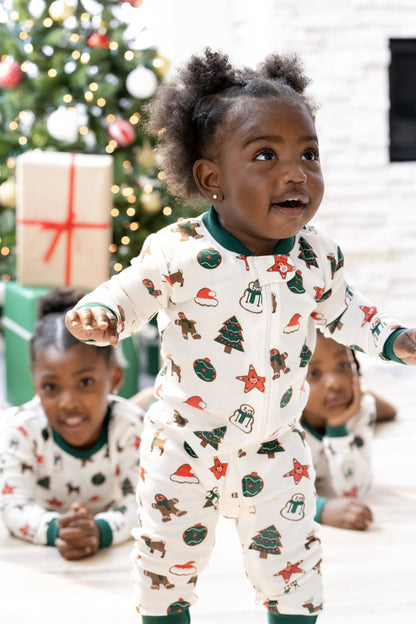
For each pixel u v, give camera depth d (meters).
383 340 1.17
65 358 1.63
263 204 1.08
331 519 1.74
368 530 1.71
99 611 1.39
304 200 1.08
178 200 1.26
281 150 1.08
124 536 1.67
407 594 1.44
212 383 1.13
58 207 2.56
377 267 3.61
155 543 1.17
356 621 1.35
